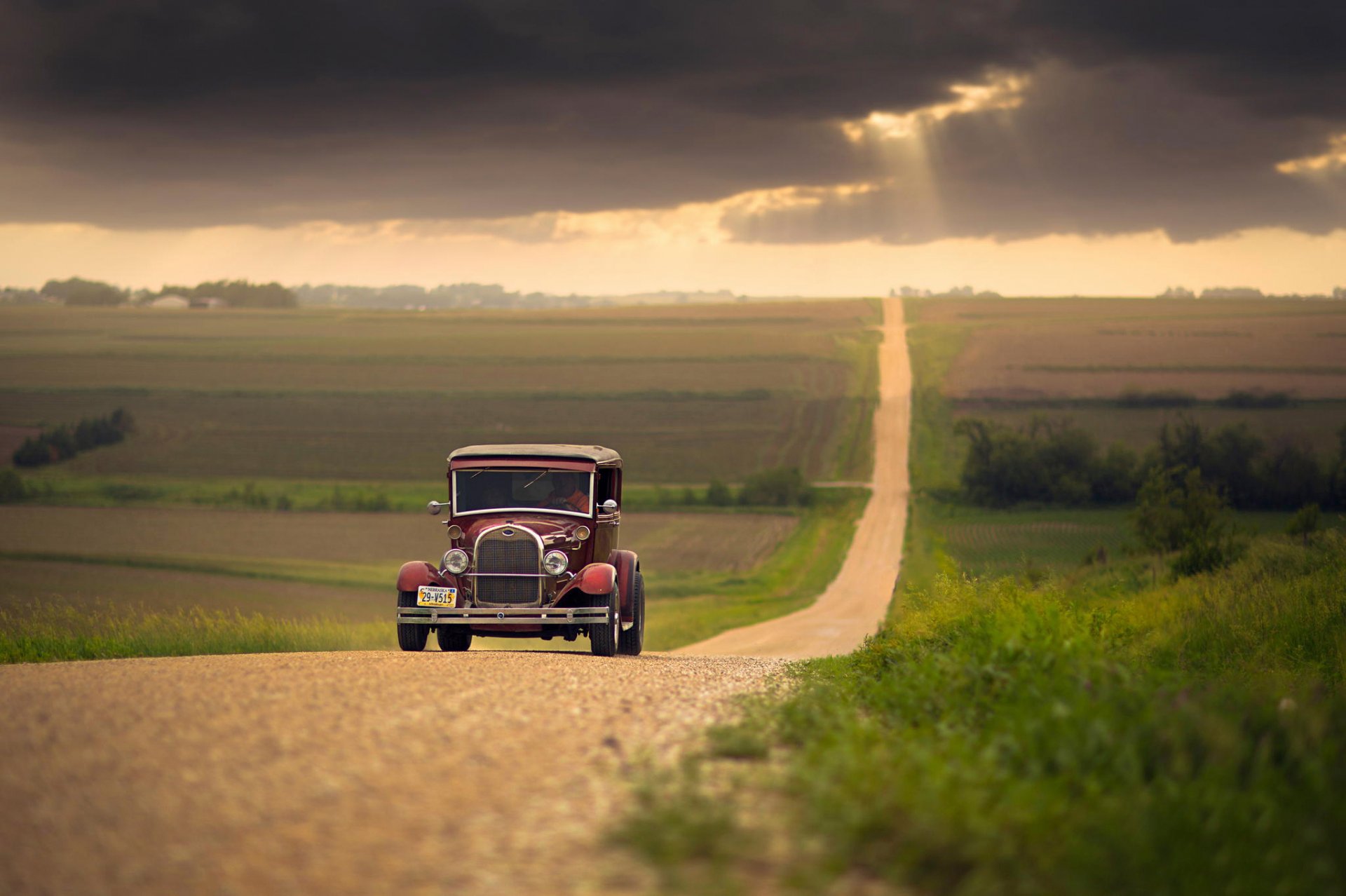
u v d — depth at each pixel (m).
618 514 20.05
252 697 10.44
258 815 6.50
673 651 60.66
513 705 10.43
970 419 174.25
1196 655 16.75
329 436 189.38
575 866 5.62
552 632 18.98
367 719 9.43
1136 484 147.38
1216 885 5.68
